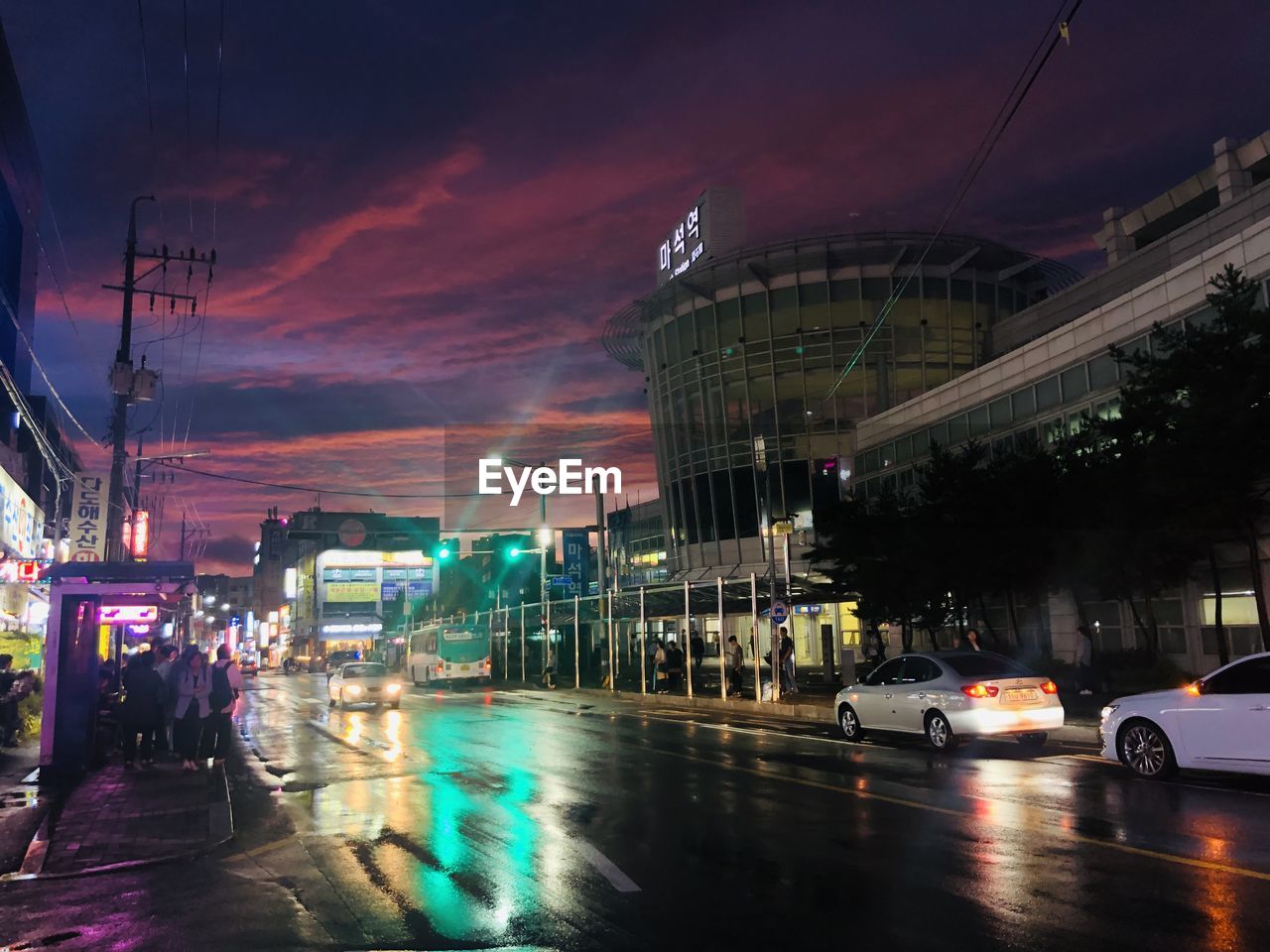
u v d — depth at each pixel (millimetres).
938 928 5875
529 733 19703
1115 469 19812
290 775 14289
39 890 7605
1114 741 11773
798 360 48938
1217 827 8484
